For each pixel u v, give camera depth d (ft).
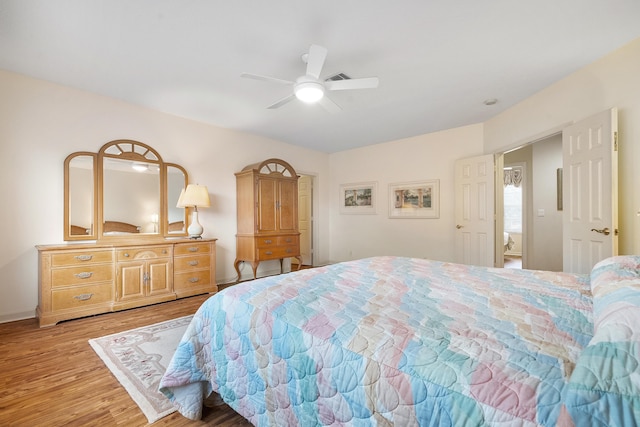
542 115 10.57
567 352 2.61
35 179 9.70
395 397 2.62
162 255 11.27
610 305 2.92
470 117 13.42
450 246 15.21
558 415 1.91
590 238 8.59
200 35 7.38
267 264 16.76
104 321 9.26
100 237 10.85
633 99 7.66
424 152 16.08
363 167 18.78
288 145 17.93
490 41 7.66
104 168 11.02
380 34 7.34
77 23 6.89
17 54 8.24
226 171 14.82
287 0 6.19
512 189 25.22
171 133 12.85
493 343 2.83
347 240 19.63
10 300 9.27
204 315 4.99
